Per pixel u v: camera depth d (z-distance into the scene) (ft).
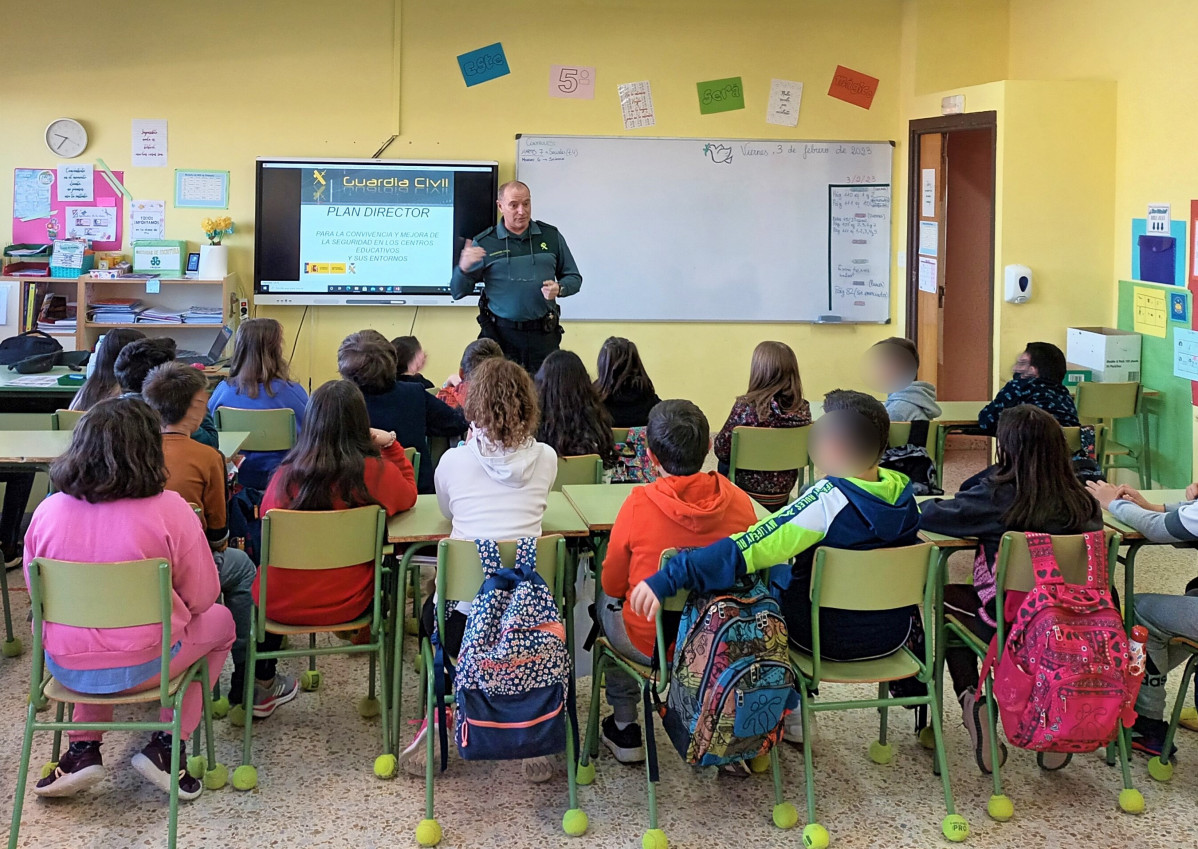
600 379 13.92
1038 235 20.66
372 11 22.17
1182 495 11.10
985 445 24.40
